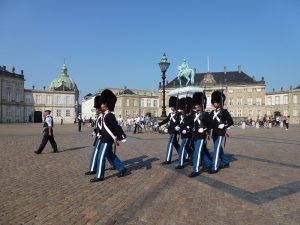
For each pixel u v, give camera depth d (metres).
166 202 6.59
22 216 5.76
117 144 9.01
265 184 8.05
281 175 9.12
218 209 6.16
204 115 9.46
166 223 5.43
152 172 9.74
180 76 37.66
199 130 9.36
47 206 6.34
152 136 24.92
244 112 99.56
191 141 10.66
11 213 5.92
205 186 7.93
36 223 5.42
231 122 9.84
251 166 10.59
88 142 19.94
